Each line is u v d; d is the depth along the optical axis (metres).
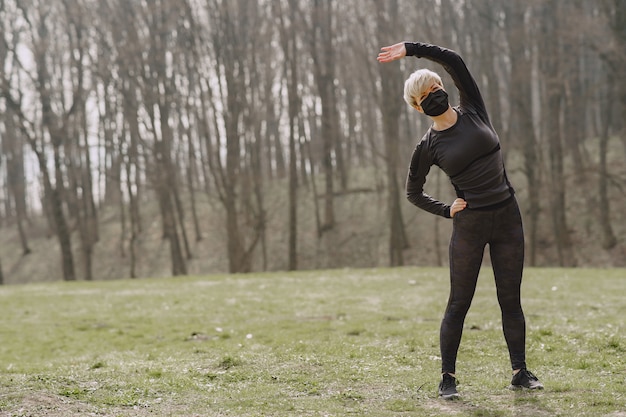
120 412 5.11
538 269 21.88
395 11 35.16
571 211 39.03
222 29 36.28
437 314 11.87
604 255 34.59
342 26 39.91
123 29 38.78
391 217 36.09
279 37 38.78
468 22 36.97
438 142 5.05
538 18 36.31
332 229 43.66
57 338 12.19
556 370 6.30
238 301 15.80
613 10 33.94
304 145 48.66
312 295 16.33
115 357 8.85
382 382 5.96
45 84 38.50
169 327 12.38
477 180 5.00
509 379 5.91
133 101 42.59
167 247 46.91
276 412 5.00
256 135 40.56
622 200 38.47
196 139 53.06
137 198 49.56
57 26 42.81
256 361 7.07
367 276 21.02
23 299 19.00
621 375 5.95
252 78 39.00
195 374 6.50
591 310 11.43
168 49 39.94
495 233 5.13
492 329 9.22
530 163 34.75
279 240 44.22
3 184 58.53
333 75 40.66
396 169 36.09
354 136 44.66
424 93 4.94
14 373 7.32
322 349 7.88
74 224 51.12
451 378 5.29
